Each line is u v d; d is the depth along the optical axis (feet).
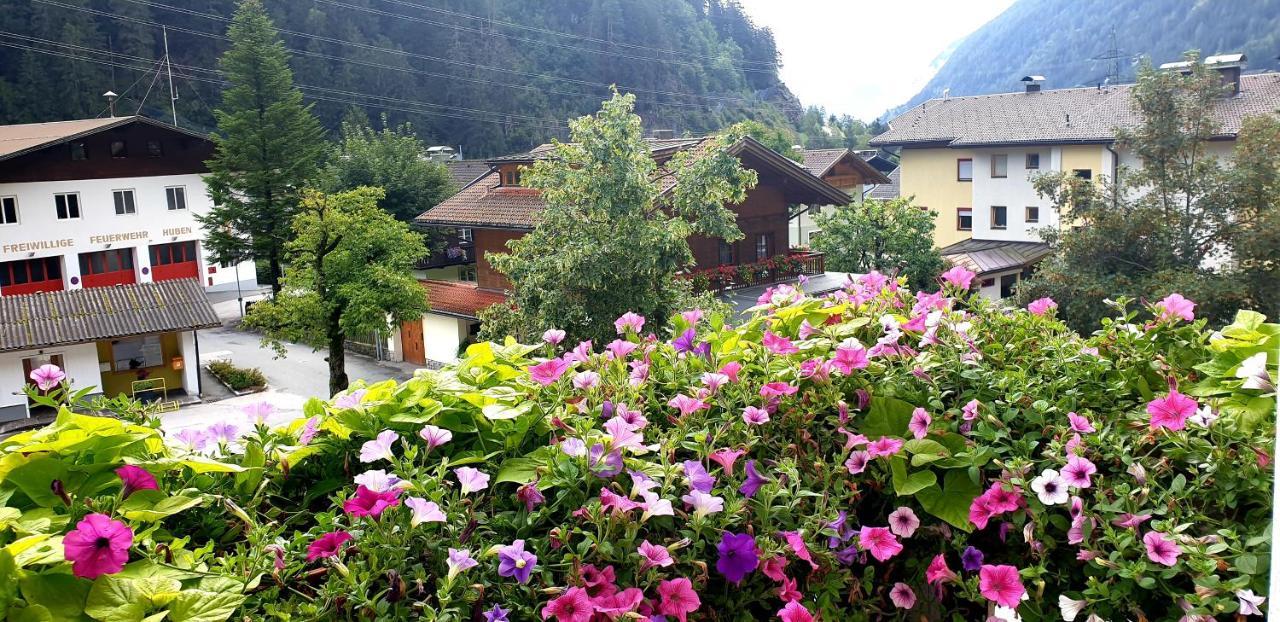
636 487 6.33
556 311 42.70
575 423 7.30
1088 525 6.66
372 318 60.18
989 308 9.43
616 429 6.80
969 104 105.29
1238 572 6.23
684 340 8.87
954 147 96.32
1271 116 54.70
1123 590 6.48
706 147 45.01
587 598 5.85
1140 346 8.68
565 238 43.86
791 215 71.82
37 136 99.09
